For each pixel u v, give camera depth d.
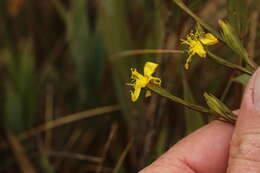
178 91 0.40
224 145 0.28
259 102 0.23
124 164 0.42
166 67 0.35
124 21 0.42
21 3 0.54
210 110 0.24
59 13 0.51
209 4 0.42
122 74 0.41
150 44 0.39
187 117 0.32
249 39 0.33
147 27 0.42
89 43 0.46
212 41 0.23
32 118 0.46
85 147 0.46
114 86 0.46
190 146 0.29
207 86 0.40
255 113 0.23
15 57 0.50
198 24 0.24
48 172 0.43
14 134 0.46
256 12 0.34
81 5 0.46
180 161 0.29
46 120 0.48
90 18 0.52
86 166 0.45
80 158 0.45
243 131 0.24
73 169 0.45
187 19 0.32
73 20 0.47
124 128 0.44
